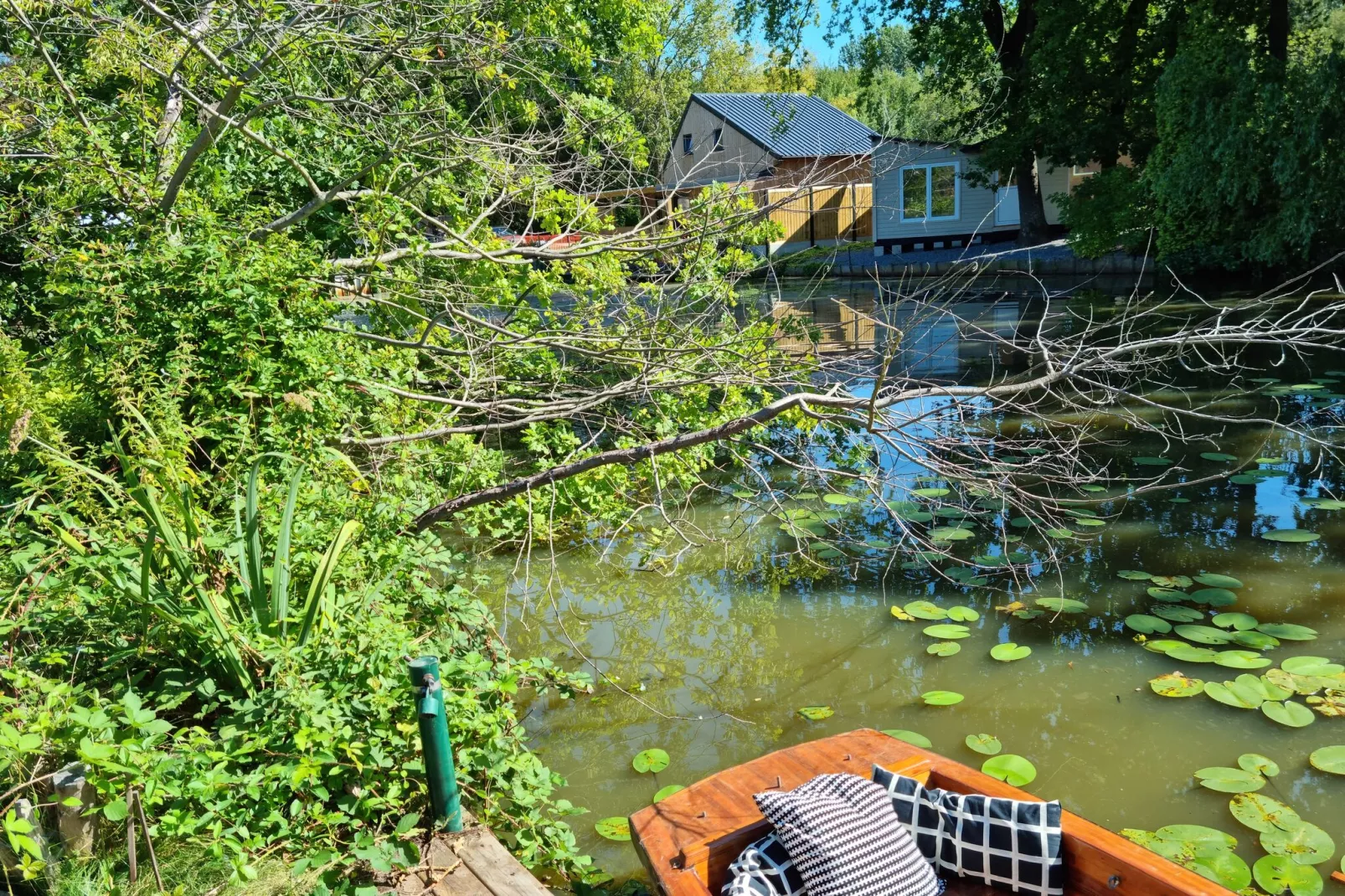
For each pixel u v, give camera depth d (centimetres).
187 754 275
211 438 468
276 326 486
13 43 693
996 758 388
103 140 614
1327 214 1520
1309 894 298
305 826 291
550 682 454
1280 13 1655
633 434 619
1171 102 1647
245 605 357
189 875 271
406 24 643
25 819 252
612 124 795
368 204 652
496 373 677
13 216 657
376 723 321
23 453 448
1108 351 433
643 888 329
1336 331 401
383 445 538
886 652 504
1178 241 1702
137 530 363
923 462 471
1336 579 545
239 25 590
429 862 290
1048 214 2419
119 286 482
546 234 792
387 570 419
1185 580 553
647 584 623
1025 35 2067
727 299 685
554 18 941
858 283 2042
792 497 635
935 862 260
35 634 362
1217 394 1020
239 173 735
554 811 360
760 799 256
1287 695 421
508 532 632
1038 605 543
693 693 478
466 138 626
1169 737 403
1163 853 321
